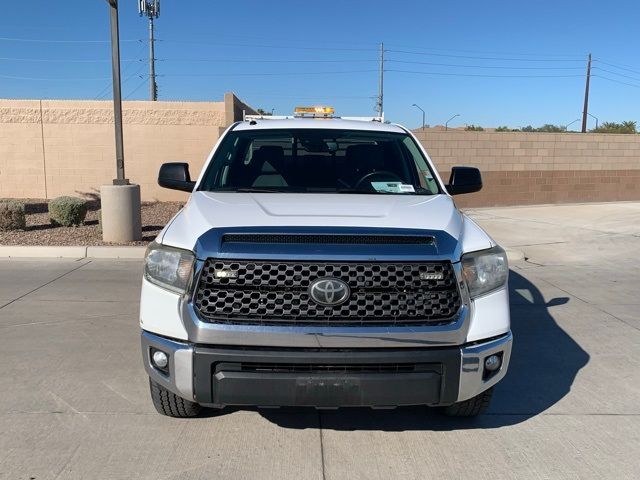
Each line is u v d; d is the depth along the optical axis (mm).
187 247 3189
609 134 17109
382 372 3088
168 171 4934
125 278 7957
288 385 3051
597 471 3330
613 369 4914
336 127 5102
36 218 13008
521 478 3256
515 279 8258
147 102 16312
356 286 3080
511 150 16234
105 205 10094
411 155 4887
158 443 3561
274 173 4531
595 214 14828
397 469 3332
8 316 6137
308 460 3410
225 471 3283
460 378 3145
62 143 16453
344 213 3516
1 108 16281
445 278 3150
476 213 15000
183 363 3090
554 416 4016
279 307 3062
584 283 8039
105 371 4672
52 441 3562
